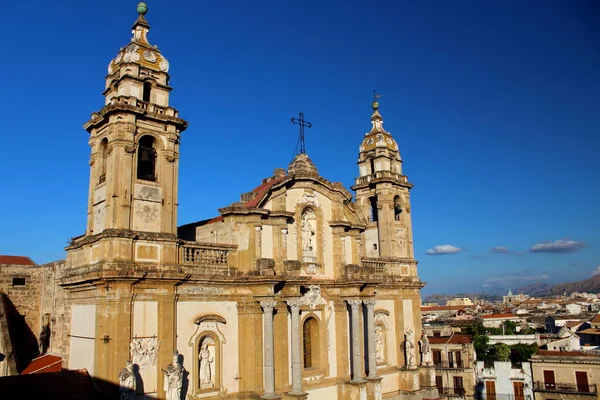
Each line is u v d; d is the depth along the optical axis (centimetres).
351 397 3809
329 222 4053
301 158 4044
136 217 2975
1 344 3466
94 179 3172
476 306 17862
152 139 3177
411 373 4419
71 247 3216
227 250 3381
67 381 2758
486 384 6303
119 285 2800
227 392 3200
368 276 4066
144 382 2817
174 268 3038
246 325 3306
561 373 5891
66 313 3294
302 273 3788
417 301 4766
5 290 4203
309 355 3850
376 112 5094
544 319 11400
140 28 3284
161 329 2919
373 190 4847
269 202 3653
